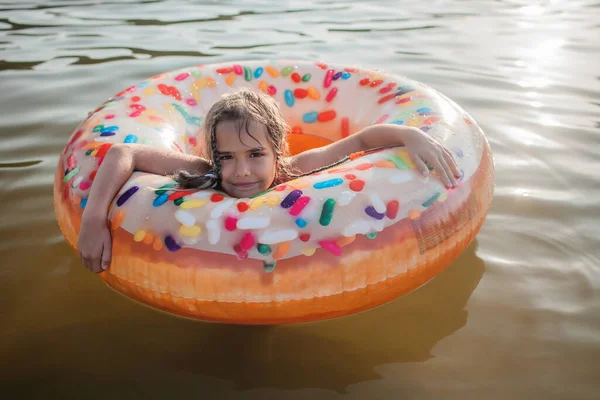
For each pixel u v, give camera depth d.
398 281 1.77
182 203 1.73
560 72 4.18
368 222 1.70
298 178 1.89
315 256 1.66
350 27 5.51
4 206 2.61
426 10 6.25
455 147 2.01
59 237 2.44
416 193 1.80
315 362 1.78
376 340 1.87
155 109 2.38
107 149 2.00
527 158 2.99
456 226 1.86
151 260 1.71
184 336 1.90
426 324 1.94
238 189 1.89
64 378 1.71
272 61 2.79
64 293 2.11
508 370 1.74
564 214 2.52
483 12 6.12
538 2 6.61
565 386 1.68
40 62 4.44
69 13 6.04
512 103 3.64
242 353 1.82
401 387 1.68
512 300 2.05
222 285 1.66
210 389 1.67
